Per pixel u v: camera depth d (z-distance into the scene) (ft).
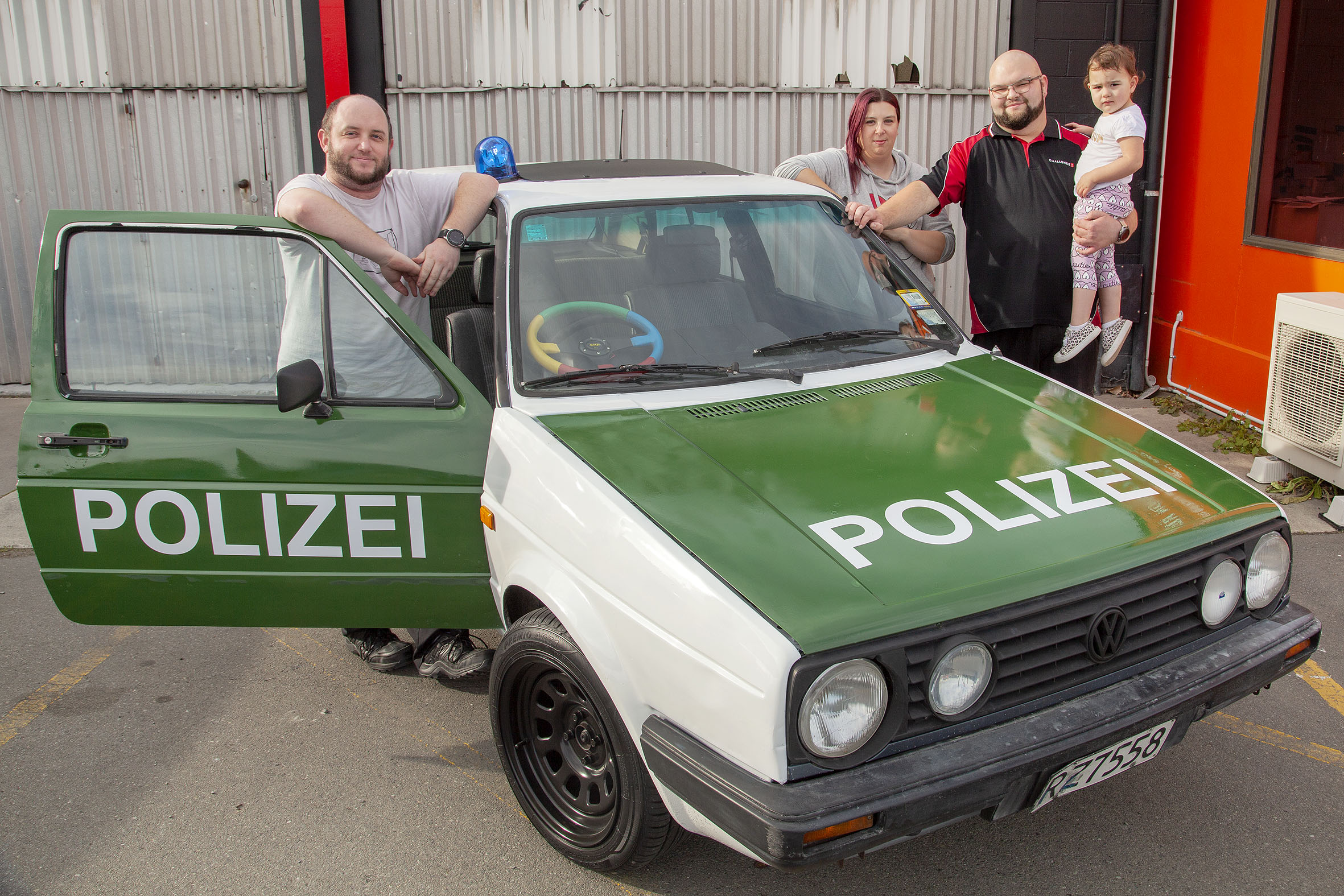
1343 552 15.90
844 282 12.26
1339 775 10.73
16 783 10.89
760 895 9.14
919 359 11.59
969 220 16.19
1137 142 14.83
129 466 9.90
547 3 23.15
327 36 22.76
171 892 9.27
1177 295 24.25
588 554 8.38
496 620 10.55
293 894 9.24
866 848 7.06
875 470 8.93
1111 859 9.52
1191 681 8.32
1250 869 9.33
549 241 11.23
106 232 9.96
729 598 7.31
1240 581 8.91
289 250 10.15
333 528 10.05
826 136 24.73
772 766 6.99
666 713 7.80
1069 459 9.46
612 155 24.27
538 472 9.10
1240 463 19.84
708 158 24.59
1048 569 7.89
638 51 23.66
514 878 9.43
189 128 23.39
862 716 7.16
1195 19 22.93
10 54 22.71
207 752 11.49
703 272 11.53
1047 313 15.90
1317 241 19.72
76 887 9.32
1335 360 16.71
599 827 9.17
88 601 10.30
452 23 23.15
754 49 23.91
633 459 8.95
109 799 10.62
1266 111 20.74
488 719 12.16
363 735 11.82
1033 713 7.84
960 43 24.26
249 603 10.32
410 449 9.93
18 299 24.18
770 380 10.64
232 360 10.11
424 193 12.33
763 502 8.36
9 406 23.94
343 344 10.14
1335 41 18.85
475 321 10.70
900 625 7.25
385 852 9.81
